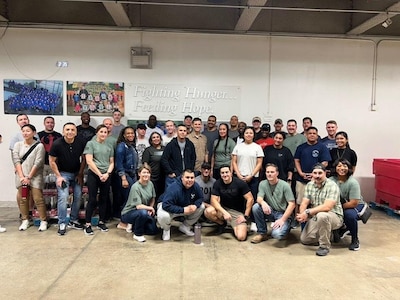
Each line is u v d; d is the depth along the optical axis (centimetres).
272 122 617
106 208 454
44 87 587
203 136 507
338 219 367
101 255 347
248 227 441
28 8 577
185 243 388
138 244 382
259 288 281
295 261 339
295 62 611
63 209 414
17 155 423
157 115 603
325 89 618
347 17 608
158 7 591
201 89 605
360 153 629
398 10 489
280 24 606
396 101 627
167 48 597
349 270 318
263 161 463
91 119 595
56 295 266
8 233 415
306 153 455
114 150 456
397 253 364
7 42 579
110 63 592
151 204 419
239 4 571
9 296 264
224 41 602
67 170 423
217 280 295
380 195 561
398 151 628
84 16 584
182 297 265
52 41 583
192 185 399
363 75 620
